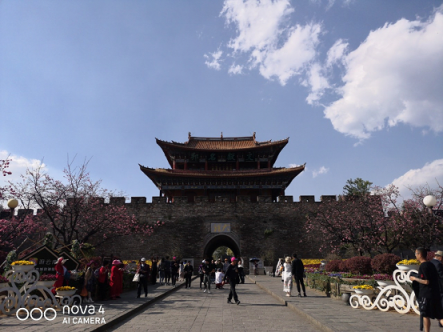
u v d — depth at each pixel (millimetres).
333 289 13867
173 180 46969
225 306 12695
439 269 7332
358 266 15672
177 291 19297
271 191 48562
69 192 28922
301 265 14703
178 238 40250
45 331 7516
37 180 27719
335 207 39031
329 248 39312
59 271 11859
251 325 8758
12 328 7898
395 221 29688
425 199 14406
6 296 10531
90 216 30016
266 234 40219
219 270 21859
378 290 11766
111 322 8820
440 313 6574
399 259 14242
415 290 6957
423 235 27453
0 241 26438
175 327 8586
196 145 52500
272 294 16641
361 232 33906
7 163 20547
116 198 41344
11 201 15758
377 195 32844
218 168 51969
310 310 10453
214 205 41469
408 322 8359
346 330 7359
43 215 33250
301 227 40625
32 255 12836
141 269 15023
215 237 41438
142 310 11883
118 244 39812
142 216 41031
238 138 54531
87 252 28031
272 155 50562
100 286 13922
